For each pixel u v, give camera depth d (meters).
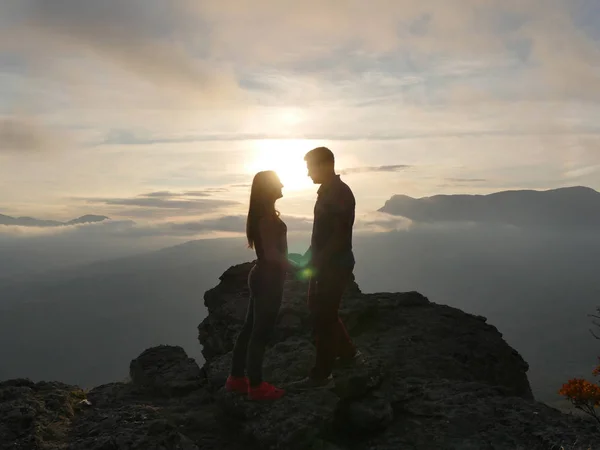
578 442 4.56
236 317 8.77
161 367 7.30
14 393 6.00
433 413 5.52
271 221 5.08
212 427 5.50
